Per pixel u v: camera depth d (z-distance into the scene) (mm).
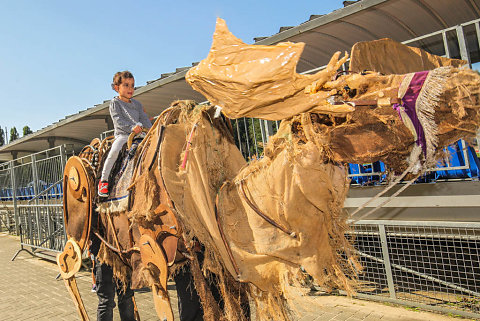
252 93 1864
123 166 3178
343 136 1806
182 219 2312
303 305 2053
